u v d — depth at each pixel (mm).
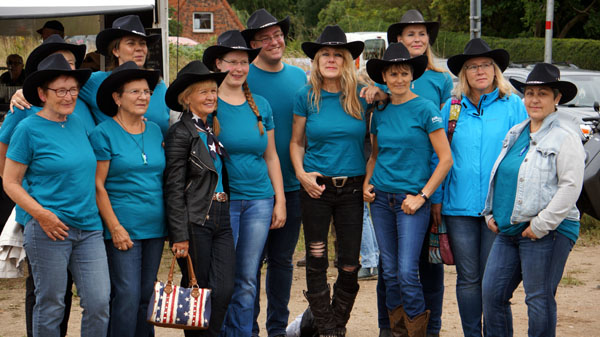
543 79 4348
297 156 5219
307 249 5137
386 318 5391
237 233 4965
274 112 5480
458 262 4891
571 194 4230
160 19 8320
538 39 26000
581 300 6594
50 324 4219
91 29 9836
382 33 15422
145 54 5062
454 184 4887
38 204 4109
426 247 5234
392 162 4922
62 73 4145
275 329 5562
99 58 9641
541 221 4262
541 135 4395
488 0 30891
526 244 4406
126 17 4992
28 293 4691
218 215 4609
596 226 9805
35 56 4703
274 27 5418
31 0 7457
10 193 4109
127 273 4430
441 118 4867
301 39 20594
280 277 5523
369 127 5285
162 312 4387
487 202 4617
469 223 4848
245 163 4953
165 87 5133
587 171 7824
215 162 4676
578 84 11672
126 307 4441
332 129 5008
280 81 5520
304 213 5129
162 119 4977
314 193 5039
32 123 4168
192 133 4578
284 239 5516
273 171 5215
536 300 4383
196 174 4555
